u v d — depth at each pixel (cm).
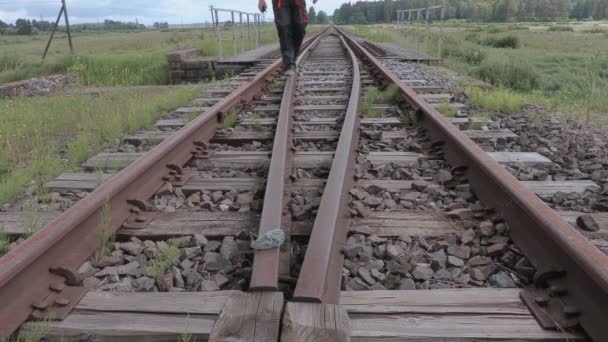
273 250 240
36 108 784
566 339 194
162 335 199
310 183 376
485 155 353
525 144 489
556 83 1202
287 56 833
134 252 277
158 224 309
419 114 558
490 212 310
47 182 406
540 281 227
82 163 459
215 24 1319
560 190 361
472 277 250
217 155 461
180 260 271
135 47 2686
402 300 221
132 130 580
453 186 369
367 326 202
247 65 1312
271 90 830
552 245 234
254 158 452
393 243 286
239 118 614
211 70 1370
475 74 1291
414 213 321
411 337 195
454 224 306
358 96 641
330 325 191
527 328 201
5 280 195
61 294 224
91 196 281
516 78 1227
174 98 768
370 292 228
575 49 2566
